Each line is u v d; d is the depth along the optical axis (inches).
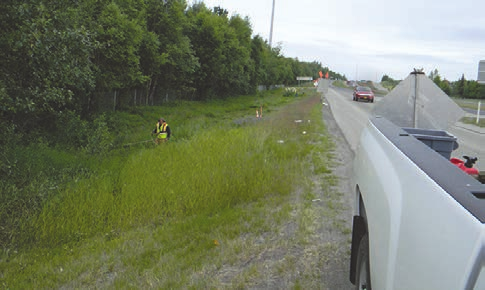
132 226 250.1
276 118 893.8
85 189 280.5
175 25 1032.2
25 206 249.8
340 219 234.2
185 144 429.4
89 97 725.3
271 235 214.4
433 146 129.4
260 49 2203.5
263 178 315.3
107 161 421.4
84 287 171.2
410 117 169.3
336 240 203.0
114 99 864.3
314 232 214.8
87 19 562.9
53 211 247.3
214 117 1083.9
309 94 2440.9
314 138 571.5
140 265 187.2
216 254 191.9
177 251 200.8
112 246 213.8
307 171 356.2
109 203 259.9
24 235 229.9
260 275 168.9
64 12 347.6
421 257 58.6
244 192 284.2
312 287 156.9
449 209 54.6
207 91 1512.1
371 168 105.3
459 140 553.6
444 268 50.8
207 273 173.9
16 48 283.6
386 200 82.4
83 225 241.3
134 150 531.5
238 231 220.8
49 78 345.1
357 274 114.3
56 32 310.5
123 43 713.0
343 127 732.7
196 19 1425.9
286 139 540.7
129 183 299.4
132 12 855.1
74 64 361.4
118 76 754.8
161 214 261.1
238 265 181.0
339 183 320.5
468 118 780.0
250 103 1604.3
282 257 186.4
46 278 180.7
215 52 1434.5
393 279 69.1
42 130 525.3
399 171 82.2
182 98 1407.5
